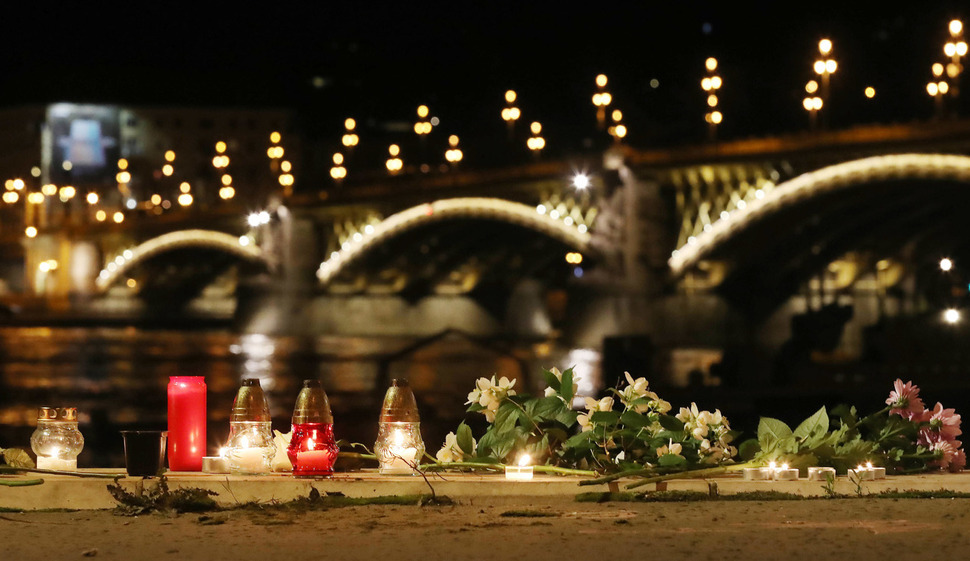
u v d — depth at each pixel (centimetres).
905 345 4706
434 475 612
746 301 7012
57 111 15012
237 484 584
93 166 15025
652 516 542
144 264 11925
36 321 10856
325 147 14838
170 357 6456
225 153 15000
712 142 6506
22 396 4447
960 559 443
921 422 651
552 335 9469
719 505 572
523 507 573
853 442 629
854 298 7606
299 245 9431
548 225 7394
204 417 618
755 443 632
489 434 644
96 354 6731
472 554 462
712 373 3903
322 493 585
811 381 3347
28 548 481
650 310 6950
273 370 5506
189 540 496
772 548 467
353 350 6856
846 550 462
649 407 645
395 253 9031
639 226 6962
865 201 6191
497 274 9762
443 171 8750
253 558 459
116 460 2259
